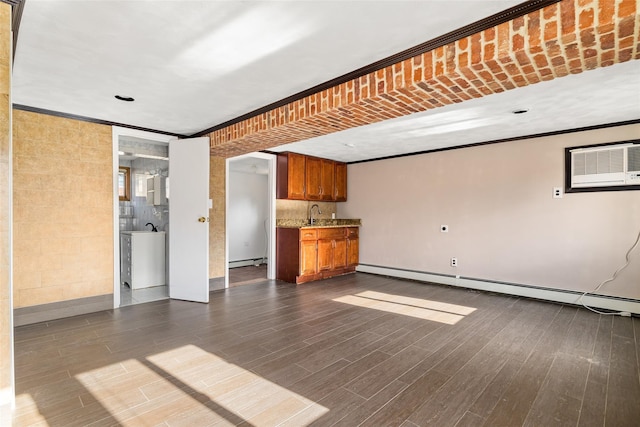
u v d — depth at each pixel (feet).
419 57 6.98
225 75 8.27
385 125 12.63
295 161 18.22
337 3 5.46
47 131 11.03
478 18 5.93
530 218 14.24
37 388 6.80
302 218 20.12
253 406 6.24
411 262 18.20
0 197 5.37
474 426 5.69
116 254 12.54
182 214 13.80
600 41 5.34
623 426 5.71
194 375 7.39
